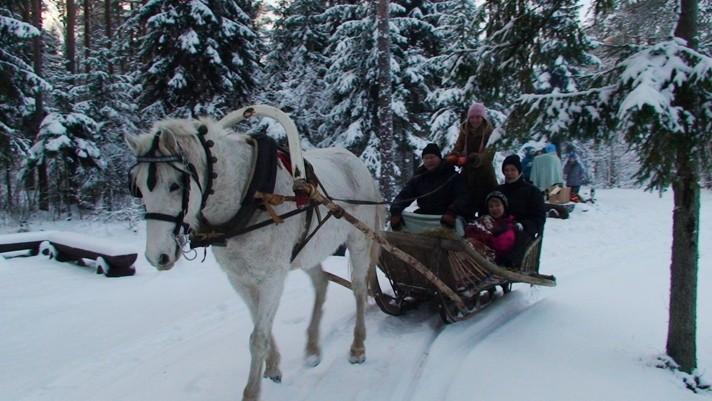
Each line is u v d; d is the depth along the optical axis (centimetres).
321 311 430
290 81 1531
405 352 425
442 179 529
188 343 454
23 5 1239
